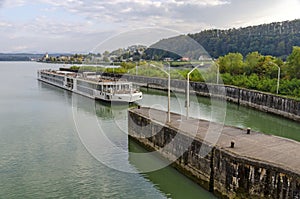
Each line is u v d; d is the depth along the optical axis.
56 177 19.61
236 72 62.75
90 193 17.55
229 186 15.96
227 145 17.41
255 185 14.76
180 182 19.20
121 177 19.69
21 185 18.47
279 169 13.90
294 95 40.16
